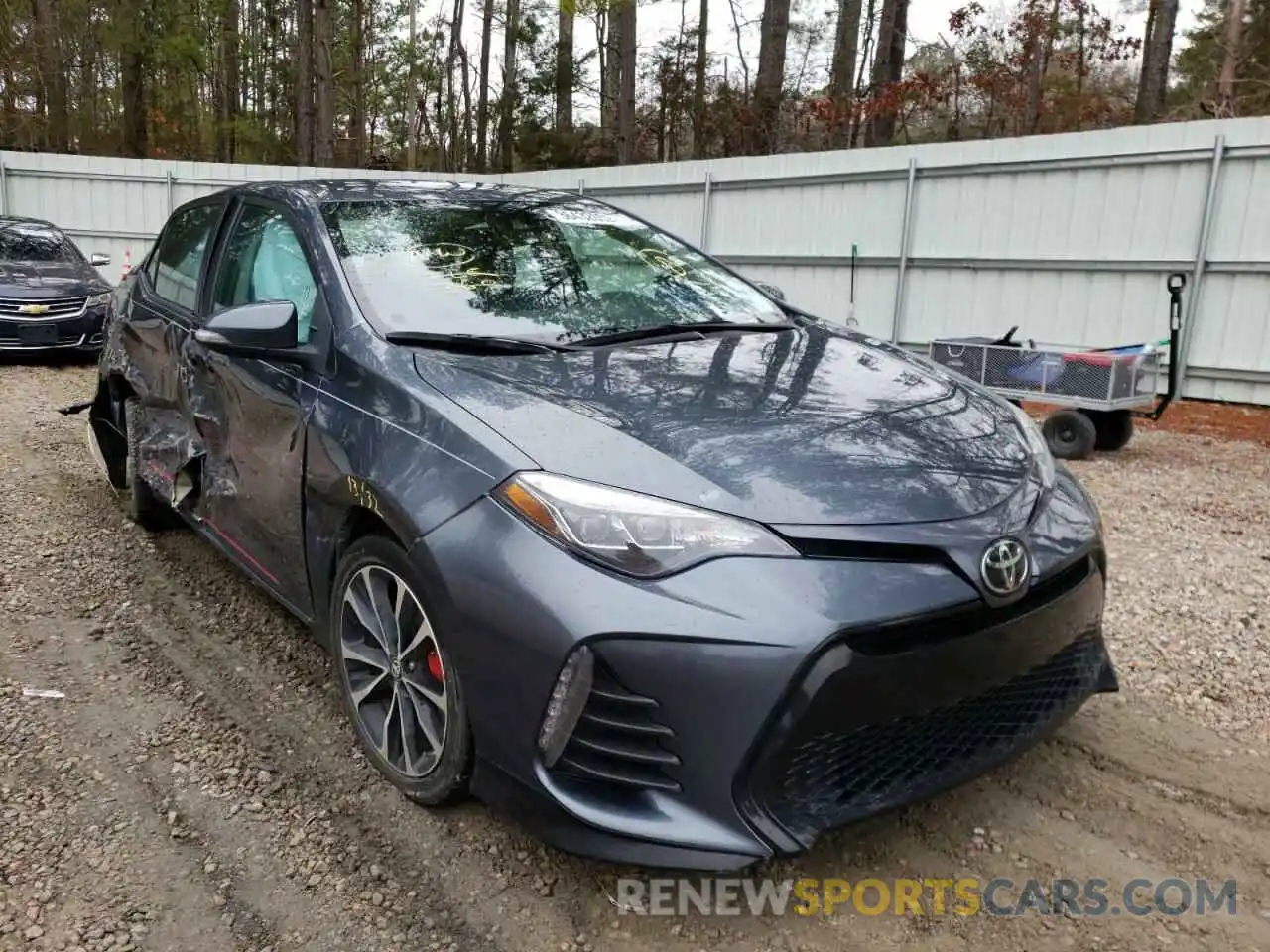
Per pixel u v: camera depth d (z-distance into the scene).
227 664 3.41
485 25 31.22
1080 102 20.72
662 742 1.99
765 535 2.02
